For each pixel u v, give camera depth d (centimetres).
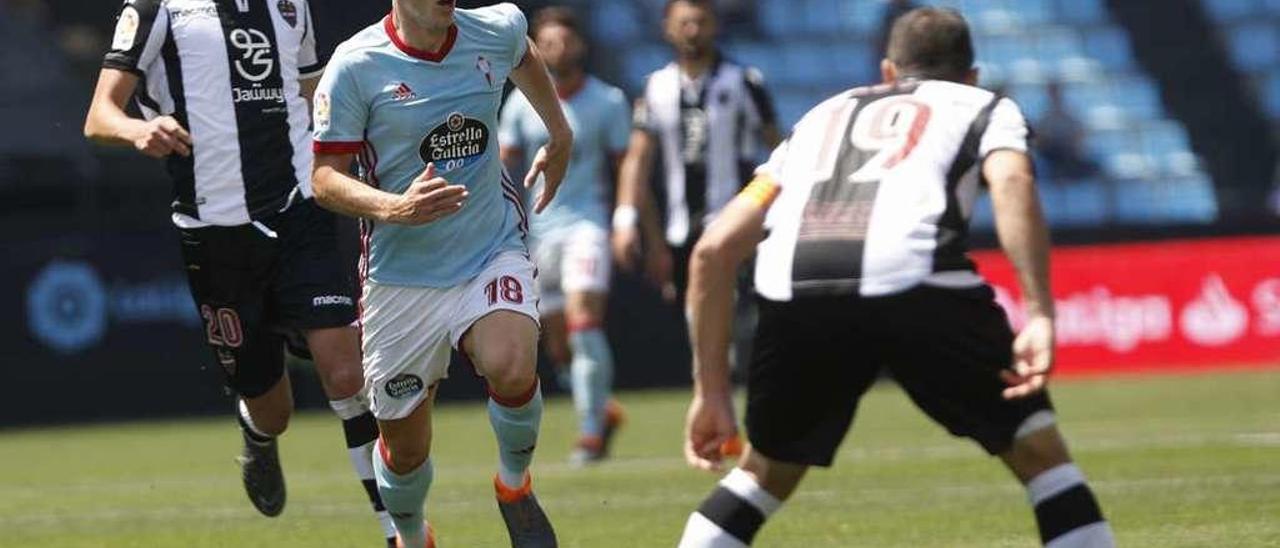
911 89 1775
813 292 1695
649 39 8225
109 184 6450
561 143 2270
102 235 6175
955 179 1705
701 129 4069
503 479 2175
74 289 6134
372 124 2053
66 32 7550
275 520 3088
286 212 2441
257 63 2447
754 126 4094
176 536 2911
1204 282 6431
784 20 8700
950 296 1675
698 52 4075
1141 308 6469
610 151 4328
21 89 7031
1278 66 8456
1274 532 2475
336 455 4569
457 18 2086
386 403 2141
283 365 2556
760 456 1764
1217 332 6419
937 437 4378
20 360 6078
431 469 2214
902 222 1689
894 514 2847
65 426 6066
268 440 2625
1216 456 3556
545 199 2312
